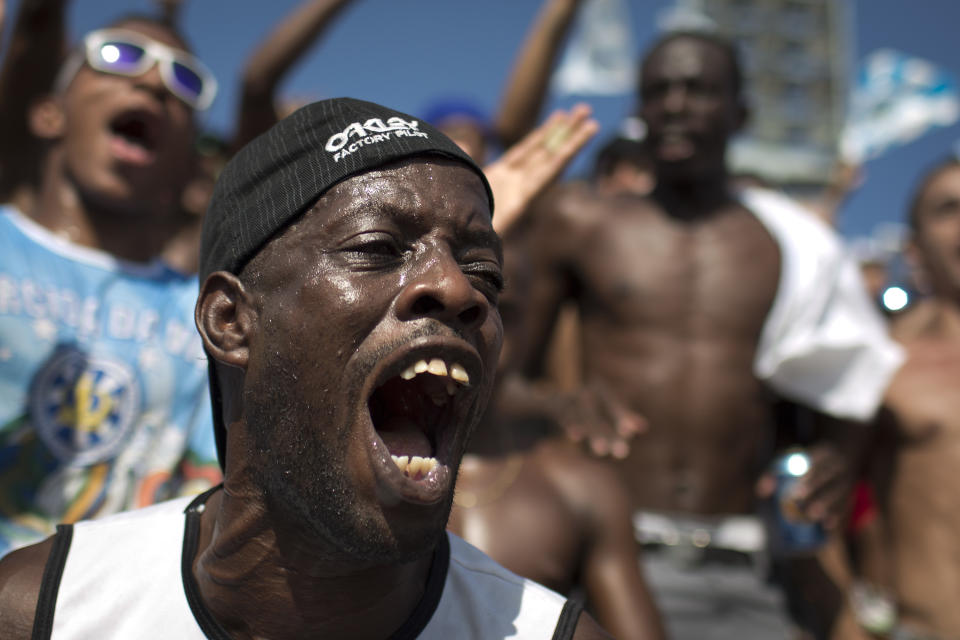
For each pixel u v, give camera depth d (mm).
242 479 1023
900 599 3021
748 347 2893
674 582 2672
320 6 2654
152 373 2000
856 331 2883
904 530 3029
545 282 3102
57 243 2029
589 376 3021
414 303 928
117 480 1936
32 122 2309
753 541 2740
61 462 1883
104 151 2121
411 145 970
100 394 1935
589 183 4395
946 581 2904
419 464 958
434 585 1083
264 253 993
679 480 2822
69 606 1040
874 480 3152
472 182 1004
